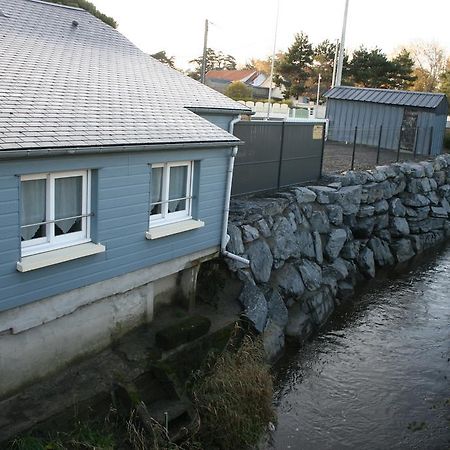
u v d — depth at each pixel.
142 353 9.02
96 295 8.49
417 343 12.68
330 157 21.77
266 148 14.98
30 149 6.76
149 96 10.80
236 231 11.99
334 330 13.16
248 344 9.95
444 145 29.64
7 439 6.83
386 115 25.73
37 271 7.43
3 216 6.83
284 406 10.06
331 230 15.80
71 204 7.95
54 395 7.79
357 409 10.12
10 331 7.42
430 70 69.81
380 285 16.25
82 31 13.26
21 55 10.12
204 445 8.27
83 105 8.82
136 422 7.88
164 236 9.32
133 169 8.50
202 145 9.49
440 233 21.06
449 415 10.05
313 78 55.16
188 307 10.52
